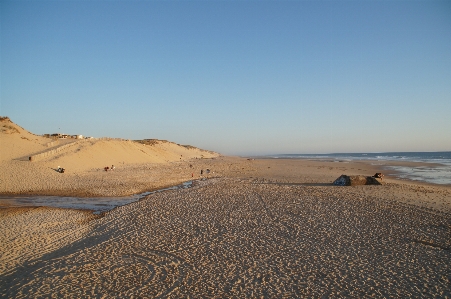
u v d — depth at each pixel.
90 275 8.71
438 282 8.05
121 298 7.42
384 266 9.07
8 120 44.28
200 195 20.66
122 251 10.53
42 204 19.42
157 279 8.40
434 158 92.88
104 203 19.88
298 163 68.00
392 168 48.47
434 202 17.94
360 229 12.61
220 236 11.88
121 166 45.88
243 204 17.50
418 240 11.27
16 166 30.17
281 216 14.75
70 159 37.91
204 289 7.79
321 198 19.27
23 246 11.24
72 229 13.45
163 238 11.77
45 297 7.53
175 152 102.12
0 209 17.72
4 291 7.86
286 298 7.31
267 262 9.41
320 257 9.76
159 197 20.44
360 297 7.35
